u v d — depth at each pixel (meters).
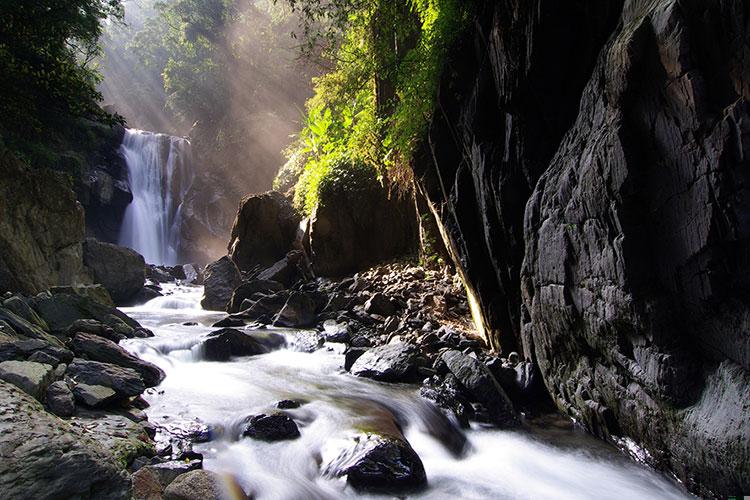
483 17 6.56
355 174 13.89
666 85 3.60
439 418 5.79
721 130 3.22
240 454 4.57
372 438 4.67
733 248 3.35
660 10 3.57
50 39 12.05
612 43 4.35
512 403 6.11
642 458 4.50
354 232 13.73
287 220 15.97
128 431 4.33
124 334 7.75
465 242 7.52
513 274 6.63
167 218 29.28
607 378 4.83
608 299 4.41
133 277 13.57
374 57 9.68
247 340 8.24
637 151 3.95
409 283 10.93
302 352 8.45
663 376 3.93
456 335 8.19
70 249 9.75
